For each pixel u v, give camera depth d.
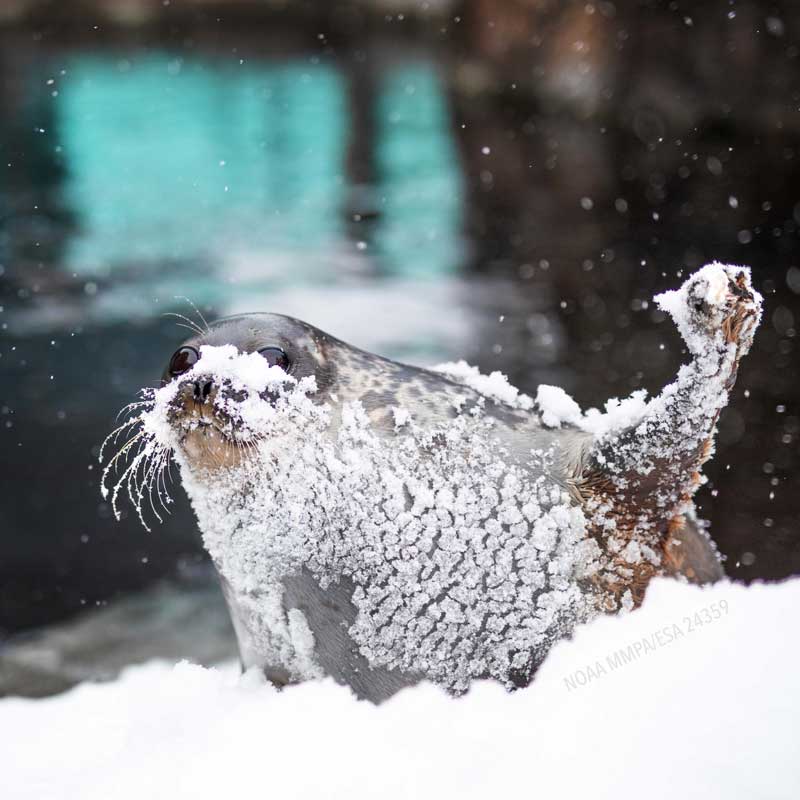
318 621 12.38
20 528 30.12
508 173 76.50
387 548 12.11
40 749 11.84
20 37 149.88
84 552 28.78
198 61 142.38
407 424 12.69
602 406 34.59
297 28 152.75
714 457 29.92
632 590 12.82
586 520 12.55
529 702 10.59
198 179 80.88
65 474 33.25
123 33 153.75
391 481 12.24
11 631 24.45
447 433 12.67
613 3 83.38
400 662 12.23
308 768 9.78
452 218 65.69
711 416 11.85
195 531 29.88
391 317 46.53
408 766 9.52
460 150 86.19
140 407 36.97
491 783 9.07
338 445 12.43
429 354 40.94
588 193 67.88
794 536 24.62
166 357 43.03
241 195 75.25
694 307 11.34
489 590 12.17
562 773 9.10
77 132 100.00
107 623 24.55
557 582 12.32
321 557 12.20
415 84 120.31
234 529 12.57
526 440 12.91
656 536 12.80
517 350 41.47
